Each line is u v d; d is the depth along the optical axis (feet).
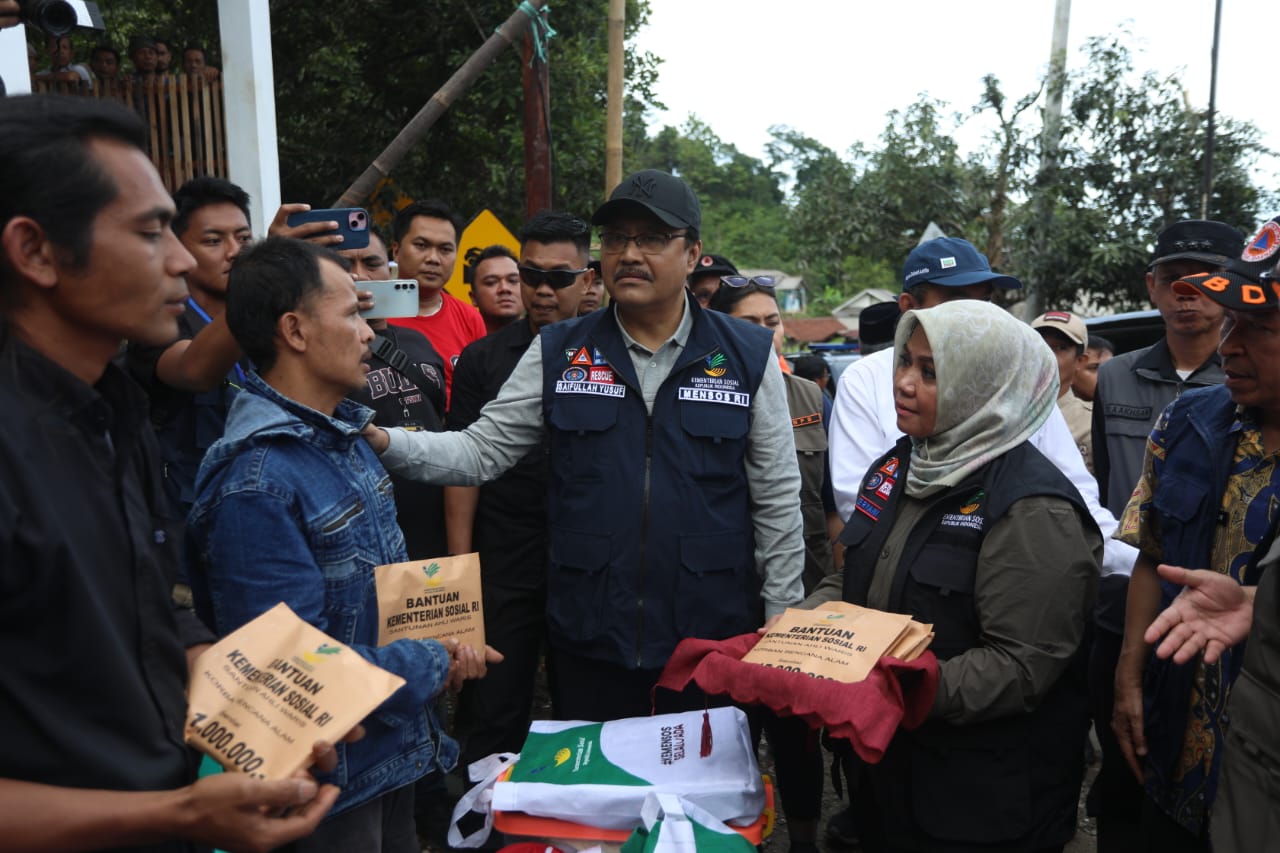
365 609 6.31
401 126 34.81
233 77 18.33
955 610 6.96
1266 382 6.22
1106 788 9.09
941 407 7.04
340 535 6.11
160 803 3.87
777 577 8.78
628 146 48.85
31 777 3.83
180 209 9.19
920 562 7.07
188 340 8.43
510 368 11.57
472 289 15.61
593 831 6.84
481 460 8.71
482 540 11.25
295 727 4.51
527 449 8.98
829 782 12.88
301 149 33.94
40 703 3.84
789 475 8.76
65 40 19.81
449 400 13.53
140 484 4.52
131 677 4.06
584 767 7.18
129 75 19.72
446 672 6.26
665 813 6.42
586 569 8.27
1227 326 6.42
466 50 32.40
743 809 6.84
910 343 7.31
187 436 8.82
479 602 6.92
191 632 5.08
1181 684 7.12
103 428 4.21
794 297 164.86
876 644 6.51
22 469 3.78
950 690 6.52
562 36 33.63
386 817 6.72
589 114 34.83
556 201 34.42
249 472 5.87
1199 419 7.18
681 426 8.30
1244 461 6.83
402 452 8.15
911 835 7.04
